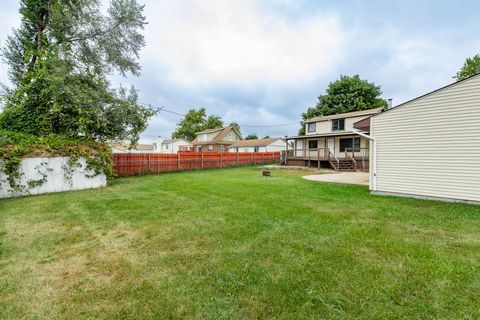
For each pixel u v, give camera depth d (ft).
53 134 28.78
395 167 22.31
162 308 6.50
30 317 6.20
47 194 25.00
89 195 23.77
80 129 29.60
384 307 6.42
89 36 35.45
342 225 13.25
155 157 49.85
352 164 53.16
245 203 19.03
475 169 17.97
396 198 20.92
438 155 19.71
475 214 15.24
